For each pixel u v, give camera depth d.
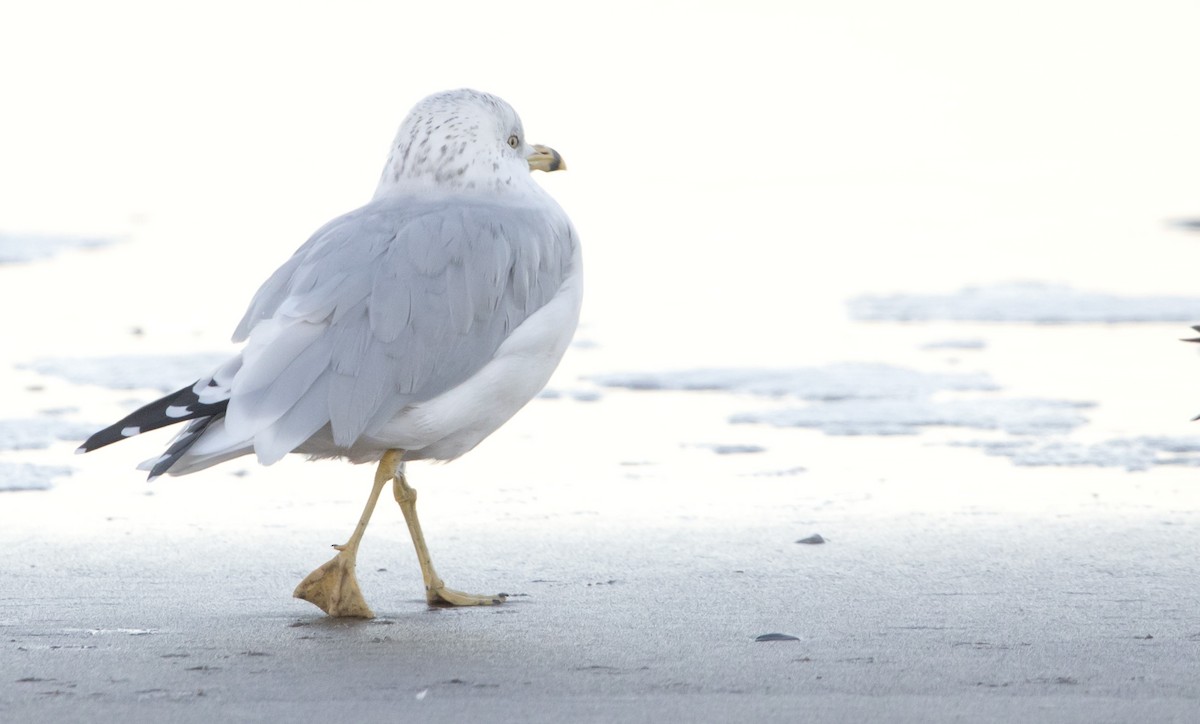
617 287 23.67
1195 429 13.55
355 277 8.10
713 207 35.16
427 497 11.37
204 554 9.67
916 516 10.64
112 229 32.00
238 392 7.73
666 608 8.35
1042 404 14.68
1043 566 9.28
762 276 24.89
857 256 27.42
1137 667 7.13
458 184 9.08
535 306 8.72
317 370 7.88
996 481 11.71
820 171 41.81
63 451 12.71
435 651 7.47
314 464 12.43
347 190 38.94
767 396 15.35
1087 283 23.64
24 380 15.86
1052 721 6.28
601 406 14.92
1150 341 18.38
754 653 7.40
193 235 31.23
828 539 10.04
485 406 8.54
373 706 6.49
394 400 8.10
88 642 7.60
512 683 6.87
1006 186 38.66
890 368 16.72
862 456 12.62
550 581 9.04
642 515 10.75
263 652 7.44
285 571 9.30
